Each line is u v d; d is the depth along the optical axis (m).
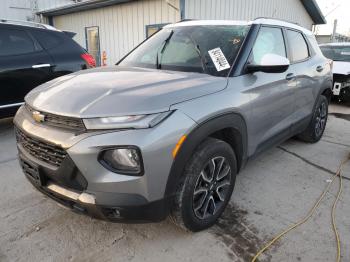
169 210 2.21
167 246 2.40
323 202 3.09
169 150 2.02
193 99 2.26
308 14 16.05
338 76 8.00
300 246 2.42
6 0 13.41
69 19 13.82
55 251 2.33
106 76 2.63
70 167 1.99
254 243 2.45
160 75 2.60
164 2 9.56
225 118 2.45
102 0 10.56
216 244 2.43
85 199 1.99
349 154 4.42
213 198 2.58
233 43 2.98
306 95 4.08
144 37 10.58
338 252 2.36
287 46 3.70
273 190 3.31
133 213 2.02
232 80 2.66
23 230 2.56
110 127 1.94
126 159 1.95
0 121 5.80
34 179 2.32
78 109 2.05
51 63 5.03
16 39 4.79
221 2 10.14
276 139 3.54
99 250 2.35
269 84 3.08
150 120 1.98
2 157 4.07
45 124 2.18
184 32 3.36
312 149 4.64
